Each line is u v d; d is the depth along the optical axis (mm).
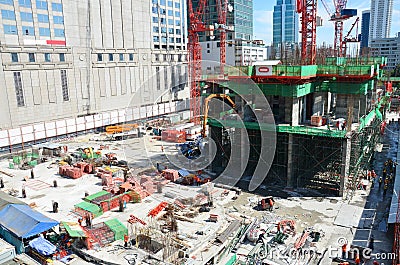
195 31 74062
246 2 117312
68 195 35219
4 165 45969
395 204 27000
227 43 100375
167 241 23922
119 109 72125
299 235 26047
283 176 36938
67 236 25859
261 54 120062
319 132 32406
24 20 54625
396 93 87000
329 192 34031
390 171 37906
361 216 28812
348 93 36844
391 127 62125
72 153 48438
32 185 38219
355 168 33938
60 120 59438
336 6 76688
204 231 26188
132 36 74375
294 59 46250
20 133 52094
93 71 66312
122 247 24781
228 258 23703
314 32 42875
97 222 28609
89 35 64938
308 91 37594
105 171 41156
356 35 91625
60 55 60250
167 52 84188
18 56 53812
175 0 88062
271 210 30422
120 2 70812
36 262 20875
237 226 26750
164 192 33344
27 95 55531
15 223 25281
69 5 60969
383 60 51156
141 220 28188
